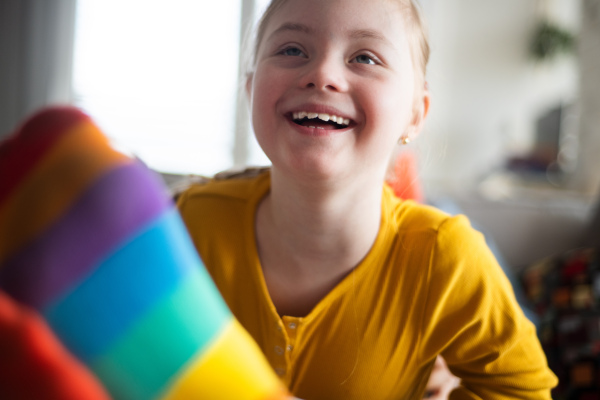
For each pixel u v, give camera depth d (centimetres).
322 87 51
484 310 58
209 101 300
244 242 60
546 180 252
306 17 53
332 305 56
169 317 24
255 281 58
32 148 25
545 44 308
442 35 312
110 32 291
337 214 54
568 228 171
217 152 301
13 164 24
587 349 118
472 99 317
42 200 23
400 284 57
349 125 53
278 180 56
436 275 58
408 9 60
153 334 23
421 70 66
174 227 26
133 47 293
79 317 22
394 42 55
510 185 251
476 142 316
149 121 297
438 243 59
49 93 276
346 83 52
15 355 19
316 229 55
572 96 272
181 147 299
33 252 22
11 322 20
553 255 167
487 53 317
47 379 19
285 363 54
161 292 24
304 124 53
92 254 22
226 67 299
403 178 89
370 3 54
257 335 57
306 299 58
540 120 273
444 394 73
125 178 24
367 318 56
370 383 55
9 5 270
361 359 55
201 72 299
